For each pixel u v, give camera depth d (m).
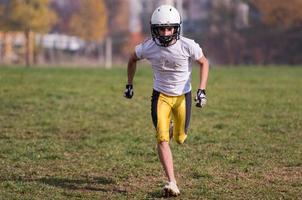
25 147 27.03
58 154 25.64
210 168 23.20
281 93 47.53
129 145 27.39
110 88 50.31
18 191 20.09
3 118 34.97
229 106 39.56
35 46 126.00
